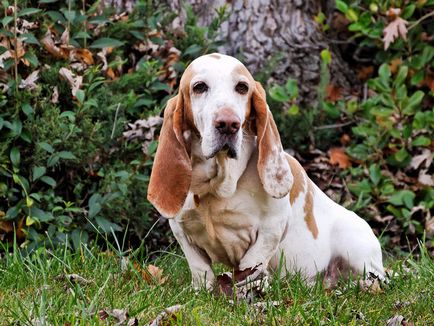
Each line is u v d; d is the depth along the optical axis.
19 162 6.48
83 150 6.67
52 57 7.04
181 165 4.86
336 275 5.75
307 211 5.55
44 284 4.96
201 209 5.00
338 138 8.73
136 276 5.37
